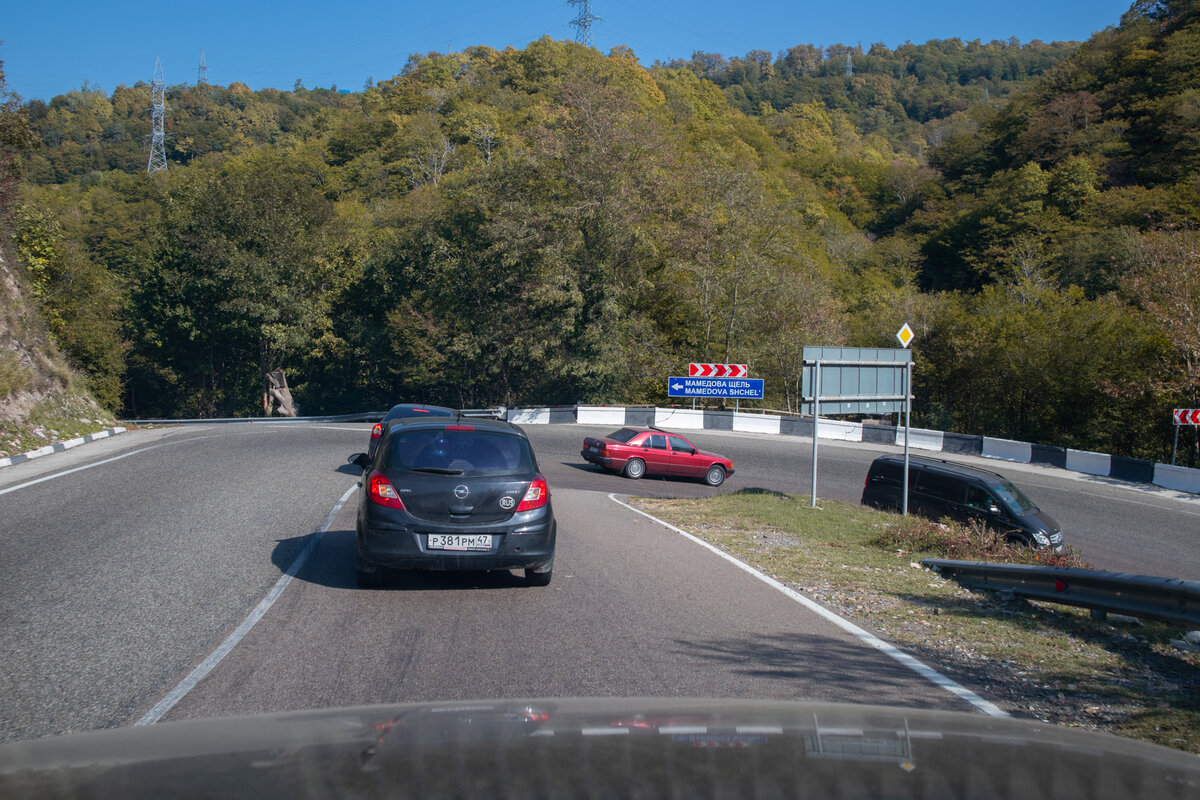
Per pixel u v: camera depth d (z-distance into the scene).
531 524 6.47
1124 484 24.42
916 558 9.41
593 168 35.72
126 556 7.49
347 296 50.75
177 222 45.69
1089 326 31.81
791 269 42.09
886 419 39.72
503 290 38.94
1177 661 5.28
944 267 71.19
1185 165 58.84
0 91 25.11
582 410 33.75
